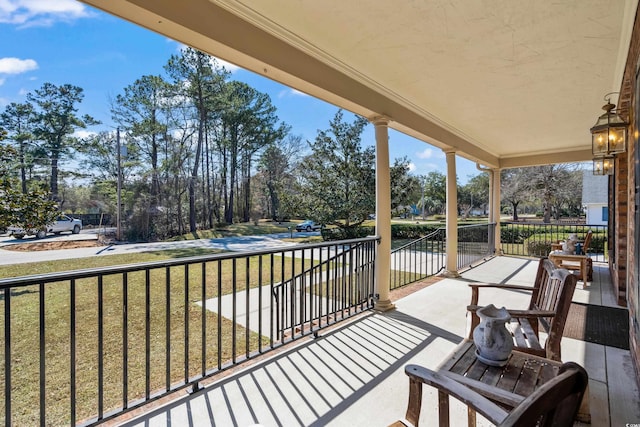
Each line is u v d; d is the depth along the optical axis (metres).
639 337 2.02
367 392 2.12
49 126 19.09
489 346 1.58
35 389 2.42
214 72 21.05
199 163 22.55
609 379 2.28
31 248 14.10
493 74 3.42
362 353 2.68
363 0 2.21
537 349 1.94
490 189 8.41
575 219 21.70
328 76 3.05
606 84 3.64
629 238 2.74
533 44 2.80
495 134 6.09
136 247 14.79
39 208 7.38
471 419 1.45
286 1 2.22
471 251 7.20
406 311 3.80
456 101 4.24
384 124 3.81
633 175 2.43
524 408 0.63
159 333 3.63
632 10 2.25
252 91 22.81
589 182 16.45
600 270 6.35
